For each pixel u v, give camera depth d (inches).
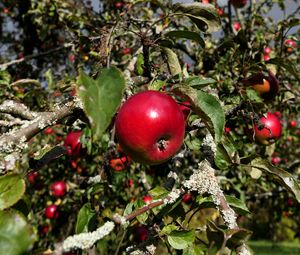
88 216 10.6
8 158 8.7
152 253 9.7
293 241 110.6
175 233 9.7
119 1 30.7
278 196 30.8
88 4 38.7
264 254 97.7
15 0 46.8
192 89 9.5
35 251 7.2
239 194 24.9
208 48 25.6
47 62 43.6
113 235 19.2
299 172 25.2
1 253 5.8
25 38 47.8
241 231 7.6
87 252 10.1
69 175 33.0
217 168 11.7
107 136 17.0
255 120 14.6
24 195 7.6
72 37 27.7
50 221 29.4
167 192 10.4
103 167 17.5
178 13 15.0
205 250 9.8
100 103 6.2
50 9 34.3
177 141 10.3
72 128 21.6
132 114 9.8
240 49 19.0
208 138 11.2
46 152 10.9
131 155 10.3
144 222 10.5
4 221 6.0
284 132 34.4
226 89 18.0
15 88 22.7
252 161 11.3
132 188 26.7
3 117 11.1
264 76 18.5
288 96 24.8
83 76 6.2
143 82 14.9
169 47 15.4
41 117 10.0
